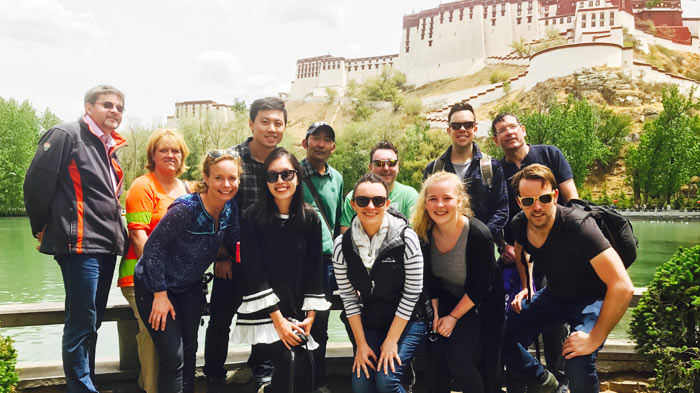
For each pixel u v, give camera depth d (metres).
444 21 96.38
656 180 43.59
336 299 3.87
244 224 3.06
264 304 2.96
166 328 2.93
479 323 3.12
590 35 76.62
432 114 73.19
